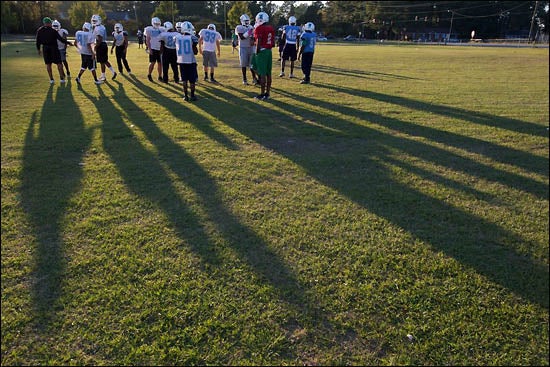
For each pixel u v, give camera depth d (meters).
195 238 3.70
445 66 21.31
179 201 4.43
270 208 4.34
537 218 4.36
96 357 2.46
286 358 2.48
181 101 9.78
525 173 5.70
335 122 8.10
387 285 3.15
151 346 2.54
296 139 6.90
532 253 3.68
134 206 4.29
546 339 2.71
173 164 5.54
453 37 92.75
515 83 14.80
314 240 3.74
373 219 4.18
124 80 13.18
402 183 5.17
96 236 3.70
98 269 3.23
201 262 3.35
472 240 3.86
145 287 3.04
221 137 6.86
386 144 6.78
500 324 2.81
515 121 8.72
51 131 6.98
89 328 2.66
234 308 2.86
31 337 2.59
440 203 4.63
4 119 7.74
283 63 14.88
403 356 2.53
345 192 4.82
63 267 3.25
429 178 5.38
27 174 5.10
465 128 7.99
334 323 2.76
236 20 61.78
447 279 3.26
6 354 2.46
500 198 4.84
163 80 12.77
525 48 49.19
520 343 2.67
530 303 3.02
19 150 5.98
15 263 3.28
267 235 3.79
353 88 12.58
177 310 2.82
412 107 9.83
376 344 2.61
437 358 2.53
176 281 3.11
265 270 3.28
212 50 12.73
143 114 8.30
